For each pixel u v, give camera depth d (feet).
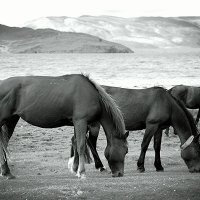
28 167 43.60
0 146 36.37
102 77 204.33
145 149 42.80
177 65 372.38
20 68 318.24
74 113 35.42
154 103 43.29
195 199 28.96
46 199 28.71
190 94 75.72
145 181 33.30
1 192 30.14
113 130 35.91
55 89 35.91
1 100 36.27
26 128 73.10
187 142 41.27
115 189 30.66
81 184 32.27
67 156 50.01
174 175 37.96
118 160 35.76
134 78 196.75
